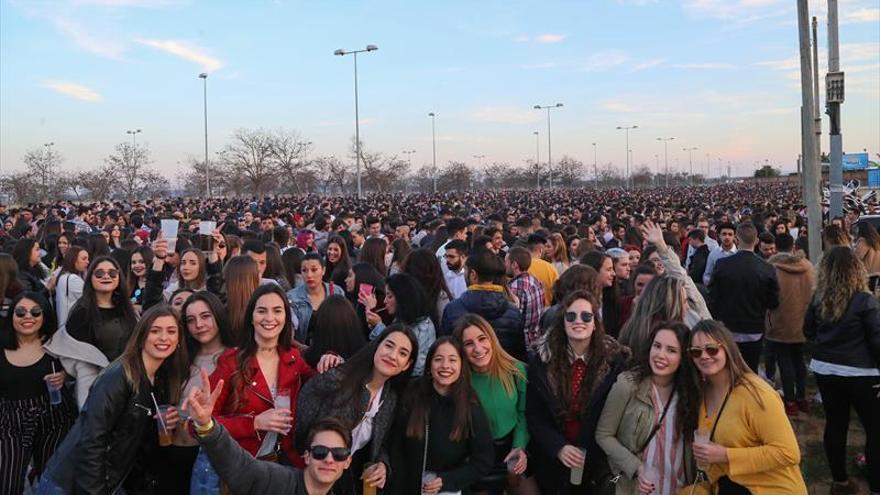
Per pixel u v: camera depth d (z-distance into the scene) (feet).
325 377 12.64
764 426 11.35
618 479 12.93
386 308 18.25
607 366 13.58
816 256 36.70
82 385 15.38
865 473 18.45
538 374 14.05
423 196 190.39
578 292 13.93
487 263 16.88
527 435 14.39
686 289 16.71
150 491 13.25
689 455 12.31
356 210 88.22
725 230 30.99
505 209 98.68
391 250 33.19
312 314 19.26
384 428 12.79
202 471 11.94
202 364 13.79
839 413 17.69
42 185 179.11
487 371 14.05
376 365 12.52
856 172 196.24
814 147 37.06
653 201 125.29
